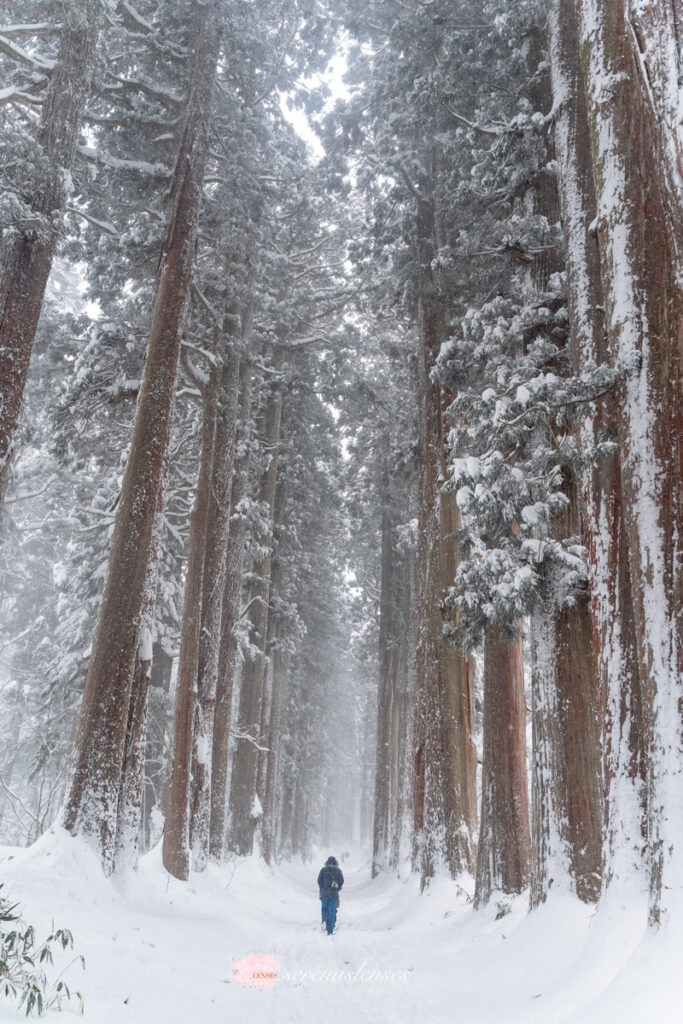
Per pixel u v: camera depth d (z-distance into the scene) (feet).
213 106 55.36
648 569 18.48
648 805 17.46
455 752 45.88
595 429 24.68
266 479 84.53
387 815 93.76
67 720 68.74
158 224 53.52
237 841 70.03
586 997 16.40
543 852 25.76
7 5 39.63
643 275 20.95
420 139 56.29
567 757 26.32
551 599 28.63
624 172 22.16
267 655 92.63
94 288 59.77
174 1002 20.34
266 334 80.74
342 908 62.44
